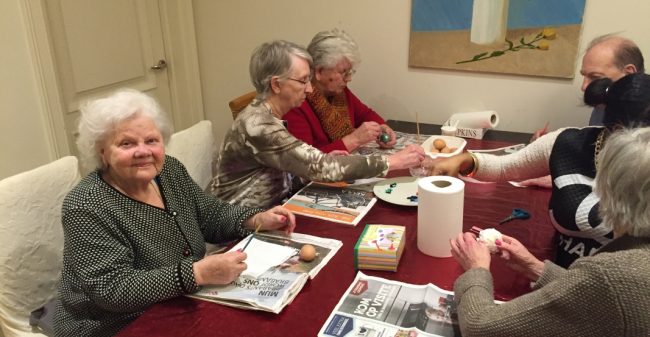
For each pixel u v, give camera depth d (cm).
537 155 159
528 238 142
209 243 162
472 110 265
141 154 125
